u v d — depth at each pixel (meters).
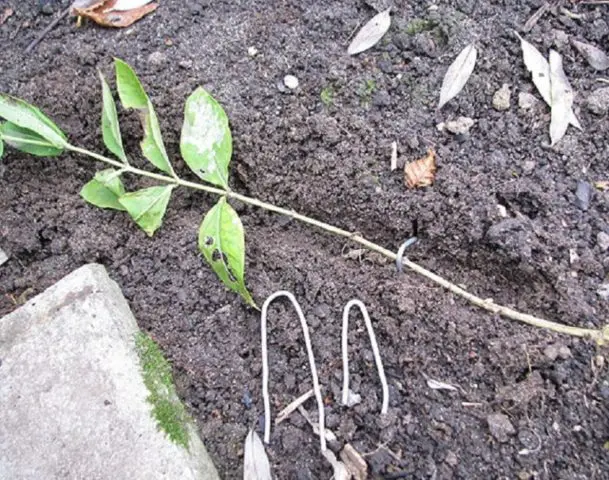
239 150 0.48
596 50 0.50
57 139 0.46
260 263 0.46
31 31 0.55
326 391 0.43
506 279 0.45
